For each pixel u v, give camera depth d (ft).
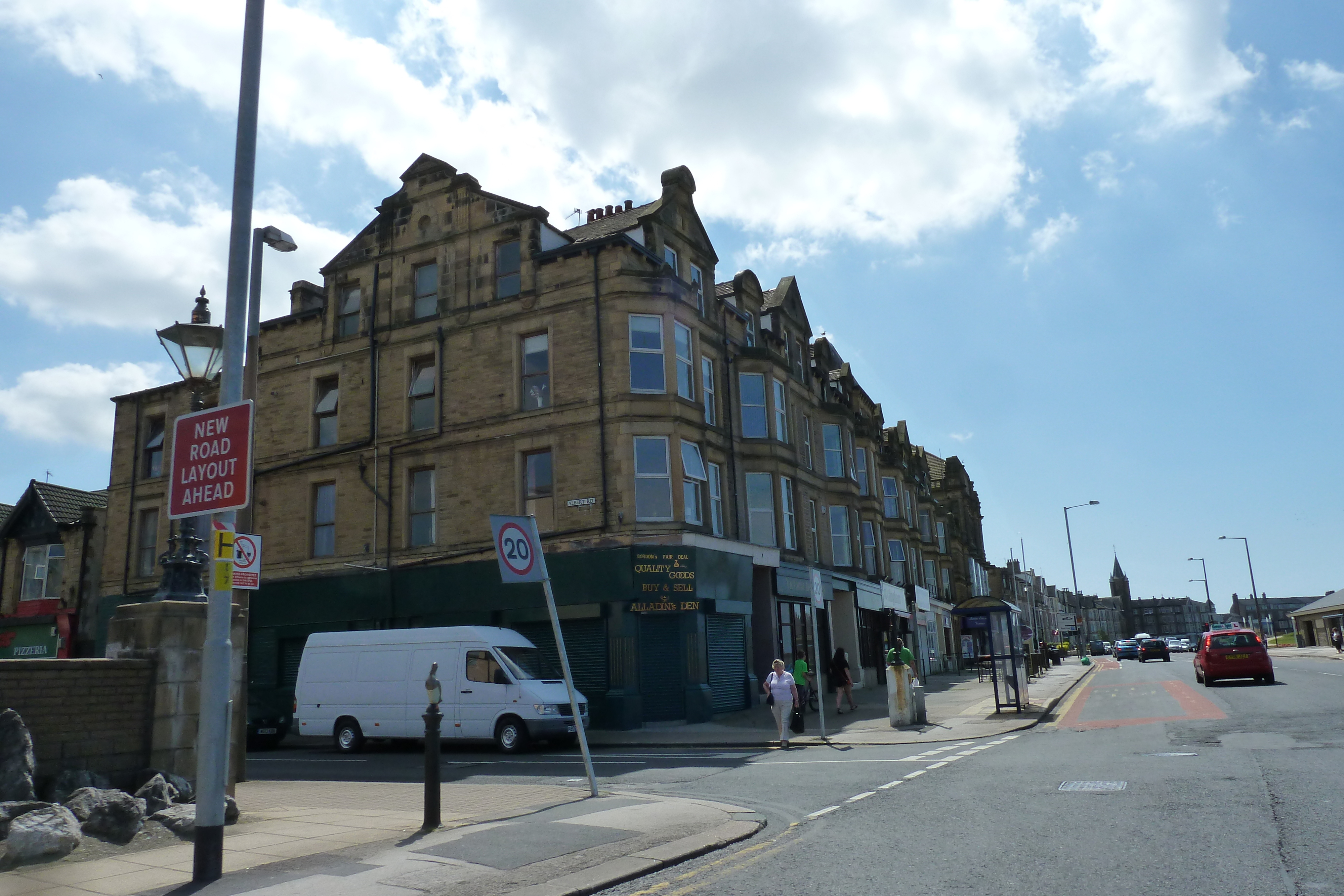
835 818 29.53
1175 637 616.39
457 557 78.33
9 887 21.34
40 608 108.37
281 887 21.29
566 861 23.71
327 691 66.08
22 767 26.40
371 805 34.96
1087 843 23.54
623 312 76.33
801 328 108.58
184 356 33.27
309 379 89.71
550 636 74.69
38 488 112.06
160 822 27.09
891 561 136.67
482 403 80.12
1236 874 19.92
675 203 85.81
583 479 74.74
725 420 87.61
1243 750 39.32
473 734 60.18
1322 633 224.74
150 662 31.60
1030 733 54.65
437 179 86.69
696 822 28.81
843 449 111.14
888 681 63.31
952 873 21.25
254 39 25.27
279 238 38.91
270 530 88.28
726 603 78.43
